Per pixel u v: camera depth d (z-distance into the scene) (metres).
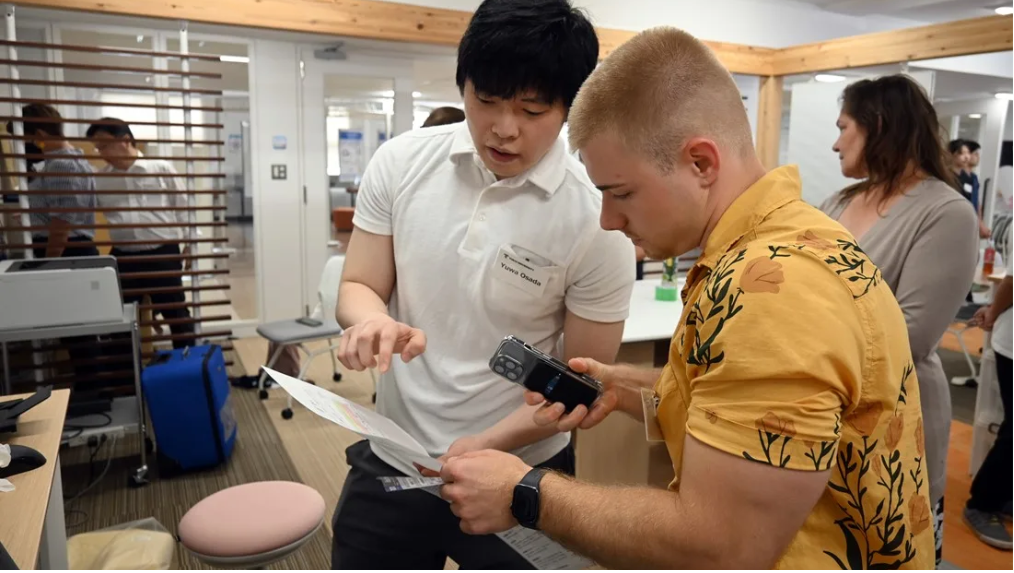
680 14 5.11
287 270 5.60
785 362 0.68
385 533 1.31
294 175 5.49
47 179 3.79
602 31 4.65
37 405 1.75
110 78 4.77
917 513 0.82
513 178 1.18
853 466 0.76
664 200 0.83
